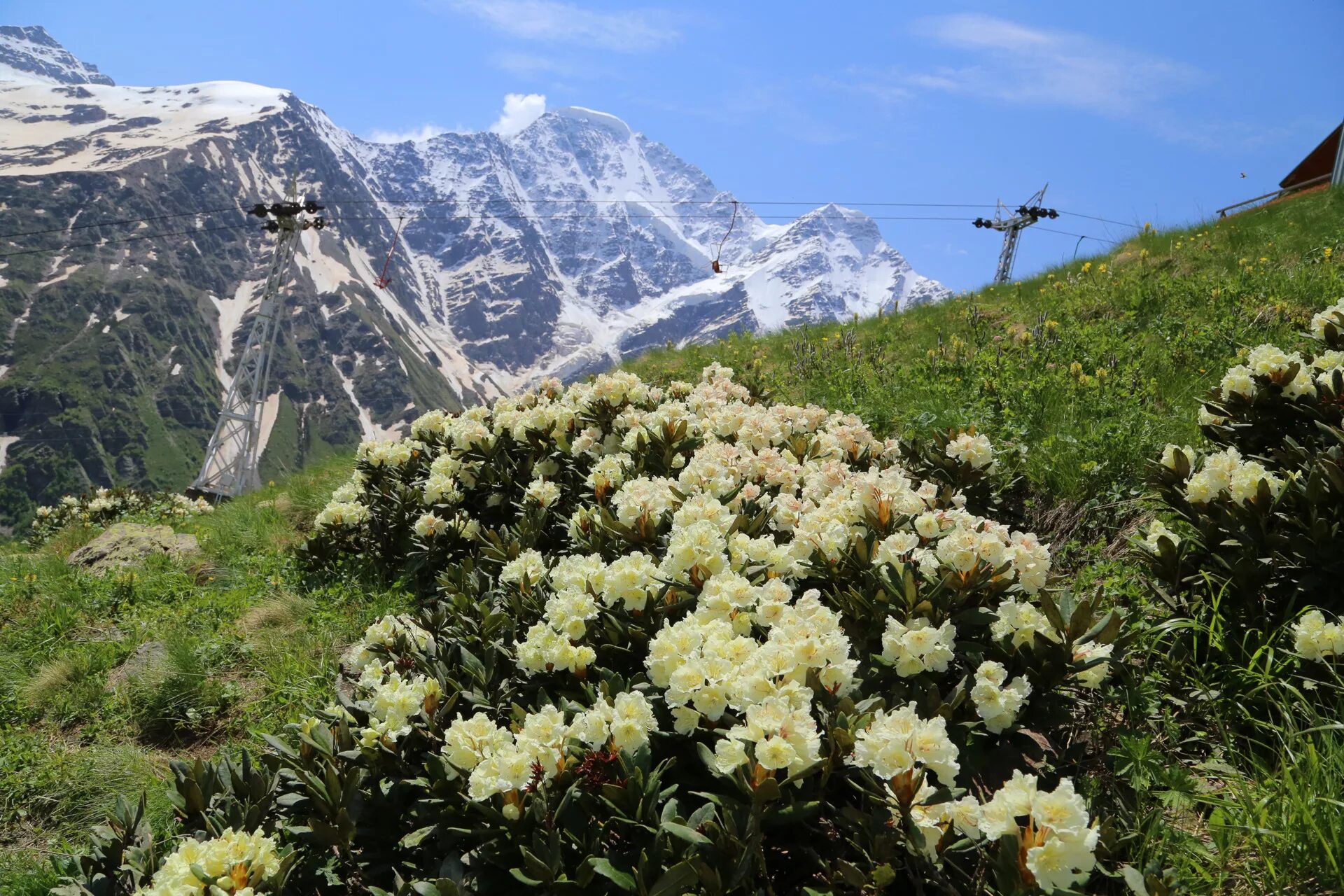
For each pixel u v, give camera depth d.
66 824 4.87
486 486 7.18
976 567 3.67
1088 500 6.09
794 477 5.39
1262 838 3.02
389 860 3.23
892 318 15.12
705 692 3.01
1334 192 16.17
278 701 5.67
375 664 3.96
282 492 11.20
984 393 8.62
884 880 2.52
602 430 7.20
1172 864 3.01
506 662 3.90
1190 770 3.50
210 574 8.42
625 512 4.74
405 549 7.21
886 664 3.39
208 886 2.83
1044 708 3.32
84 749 5.51
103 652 6.67
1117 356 9.09
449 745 3.10
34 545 12.57
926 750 2.65
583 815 2.84
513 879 2.82
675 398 8.72
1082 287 13.55
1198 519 4.18
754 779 2.68
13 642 7.18
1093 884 2.96
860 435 6.38
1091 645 3.36
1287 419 4.86
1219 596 3.89
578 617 3.77
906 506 4.36
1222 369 8.38
